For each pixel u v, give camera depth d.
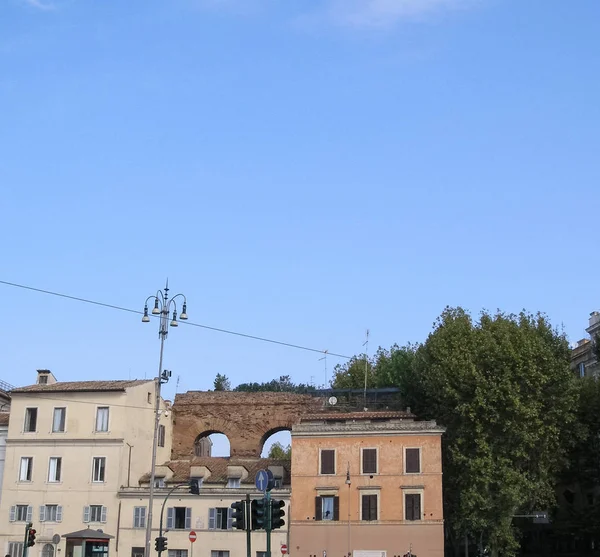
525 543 91.75
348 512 74.31
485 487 73.12
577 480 85.19
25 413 83.81
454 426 77.75
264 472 42.47
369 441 75.81
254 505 40.72
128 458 81.94
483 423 75.94
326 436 76.62
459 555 86.81
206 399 91.62
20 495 81.69
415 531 72.75
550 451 77.25
